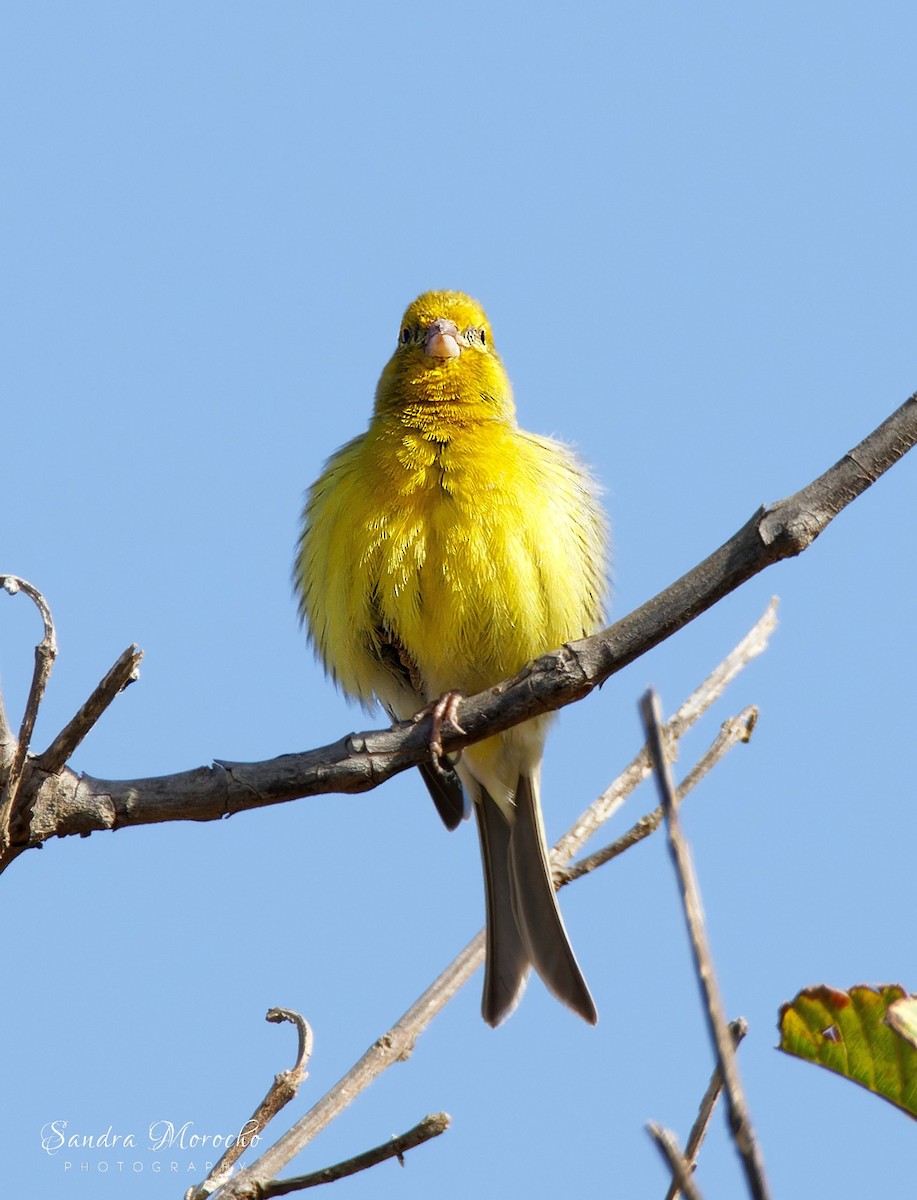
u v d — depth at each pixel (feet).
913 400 25.49
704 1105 18.63
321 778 27.68
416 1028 25.14
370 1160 21.70
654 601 27.71
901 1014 16.65
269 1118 24.04
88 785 26.37
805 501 26.08
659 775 12.19
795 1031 18.10
